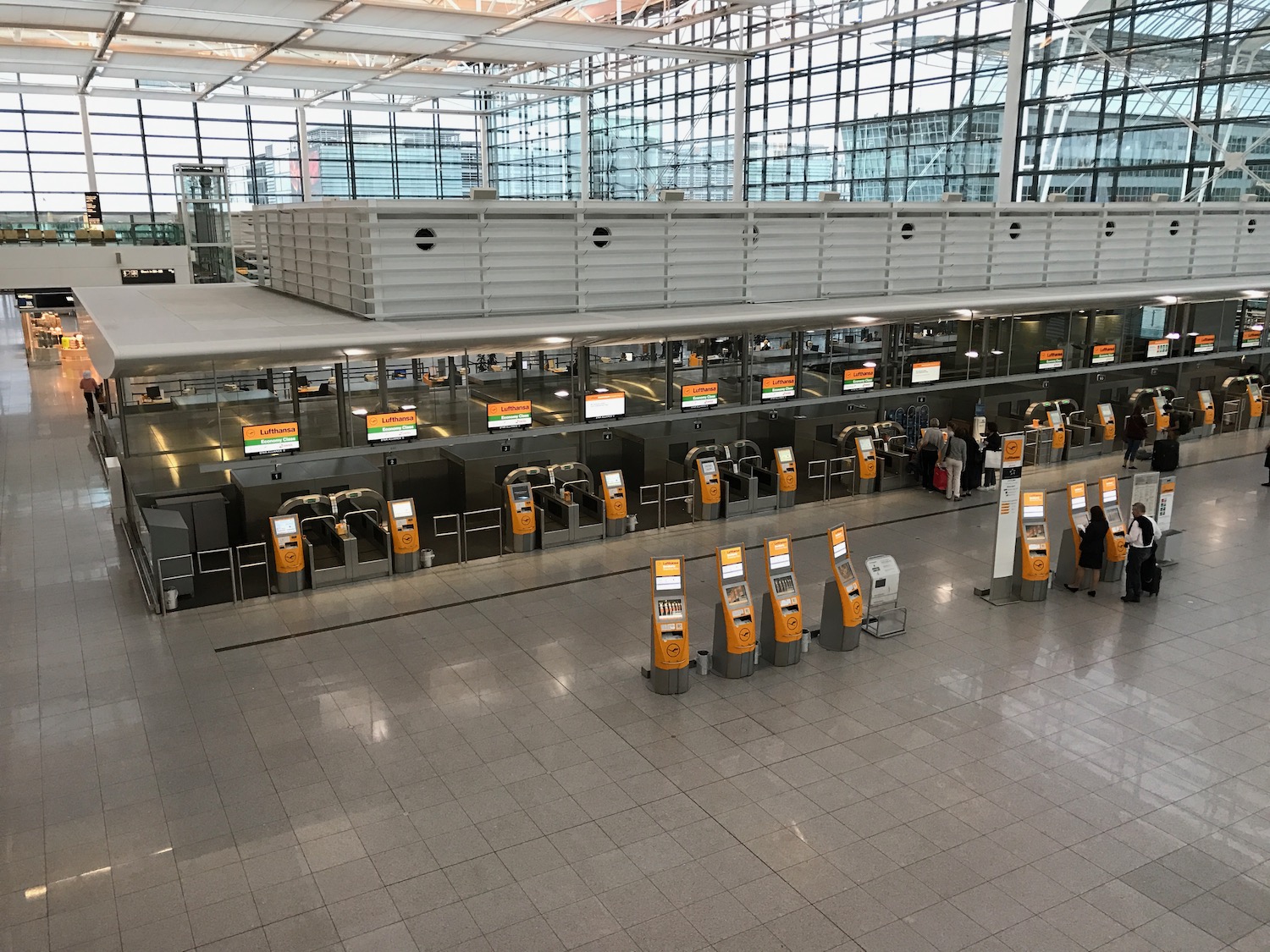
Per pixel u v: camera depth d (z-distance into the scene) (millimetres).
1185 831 7742
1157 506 13992
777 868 7281
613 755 8945
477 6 26156
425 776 8570
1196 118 22844
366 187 48438
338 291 15281
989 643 11469
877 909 6820
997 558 12664
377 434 13914
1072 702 9969
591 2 26031
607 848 7531
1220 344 23375
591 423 15789
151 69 31891
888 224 17891
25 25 24328
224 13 22875
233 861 7375
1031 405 20734
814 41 31938
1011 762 8781
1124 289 19703
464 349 13242
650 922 6691
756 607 12484
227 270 34594
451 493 17188
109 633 11773
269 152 44531
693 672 10750
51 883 7125
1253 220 23000
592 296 15297
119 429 15625
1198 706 9875
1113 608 12578
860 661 11000
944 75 27891
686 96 37938
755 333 17328
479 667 10852
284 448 13531
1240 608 12531
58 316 39031
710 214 16109
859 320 16281
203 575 13891
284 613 12484
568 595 13133
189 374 13367
